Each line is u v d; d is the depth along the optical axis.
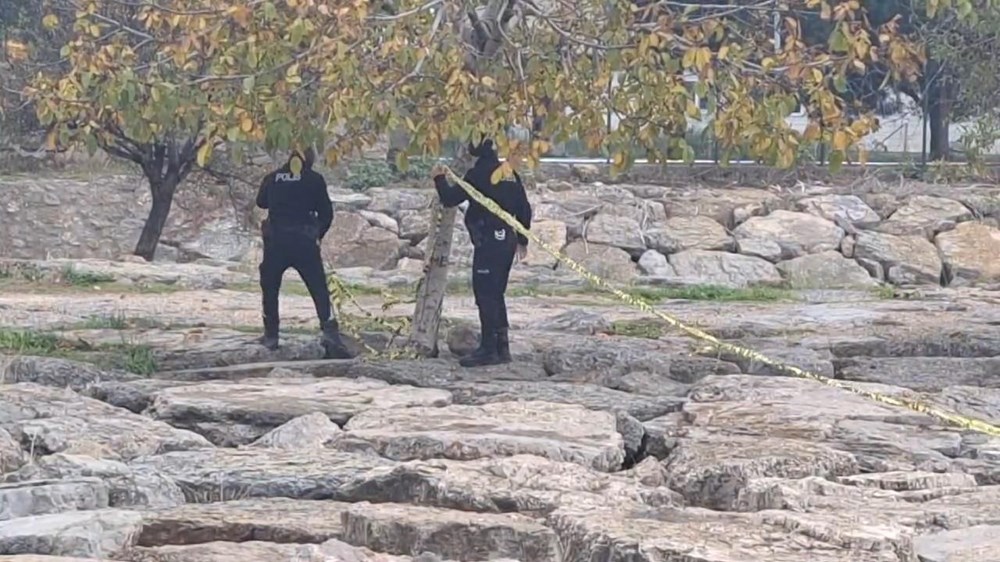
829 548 13.50
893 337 32.88
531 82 26.28
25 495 16.00
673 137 26.33
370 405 23.41
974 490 17.17
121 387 24.91
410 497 16.70
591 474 17.39
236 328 35.94
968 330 34.03
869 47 25.70
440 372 27.27
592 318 36.62
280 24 24.67
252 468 18.09
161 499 17.02
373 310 42.50
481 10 27.19
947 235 61.38
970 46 41.62
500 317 28.55
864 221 61.81
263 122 25.39
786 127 26.25
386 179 64.12
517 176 28.42
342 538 14.91
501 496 16.00
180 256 60.28
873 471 19.19
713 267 58.94
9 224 61.69
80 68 26.47
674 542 13.44
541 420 21.41
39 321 37.31
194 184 59.44
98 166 65.06
